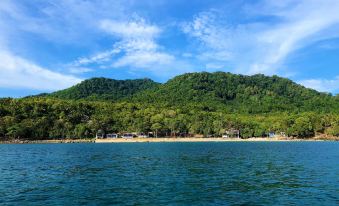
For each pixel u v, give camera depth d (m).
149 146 182.50
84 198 43.72
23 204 40.81
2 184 54.50
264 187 50.94
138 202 41.44
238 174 64.56
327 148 154.12
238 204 40.44
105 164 83.56
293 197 44.19
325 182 55.44
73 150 146.00
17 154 121.56
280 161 89.88
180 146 179.75
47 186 52.47
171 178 59.66
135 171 69.38
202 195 45.19
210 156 106.69
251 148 155.00
